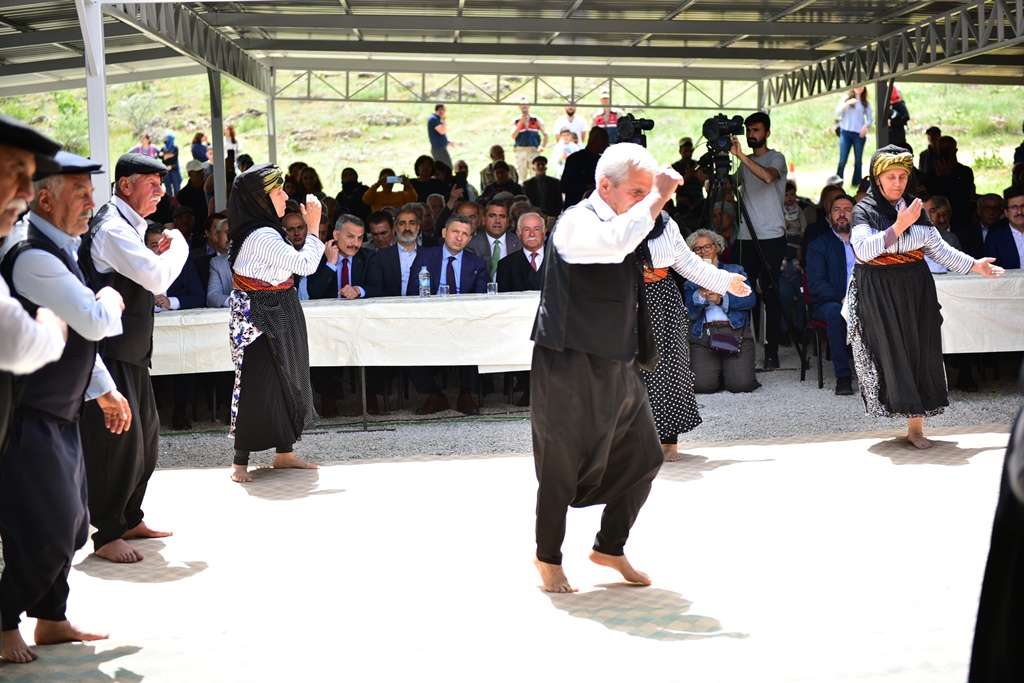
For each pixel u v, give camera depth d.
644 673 3.30
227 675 3.38
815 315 8.32
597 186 3.88
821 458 6.09
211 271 8.18
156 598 4.14
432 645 3.59
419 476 5.96
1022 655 1.93
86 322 3.37
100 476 4.52
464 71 16.61
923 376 6.19
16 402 3.18
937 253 6.15
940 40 11.84
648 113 27.97
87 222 3.54
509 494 5.53
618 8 11.26
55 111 30.17
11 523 3.44
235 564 4.54
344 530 4.98
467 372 7.81
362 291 7.82
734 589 4.05
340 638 3.68
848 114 20.05
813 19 12.09
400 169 27.34
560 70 16.72
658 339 6.00
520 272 8.12
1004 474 1.99
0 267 3.40
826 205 10.09
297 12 11.41
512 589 4.13
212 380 8.00
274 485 5.83
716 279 4.83
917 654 3.36
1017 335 7.35
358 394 8.48
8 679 3.38
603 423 3.89
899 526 4.78
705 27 11.89
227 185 15.12
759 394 8.23
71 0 9.54
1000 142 25.14
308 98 17.12
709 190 9.42
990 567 2.01
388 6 11.14
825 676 3.21
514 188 13.66
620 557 4.14
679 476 5.78
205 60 11.96
